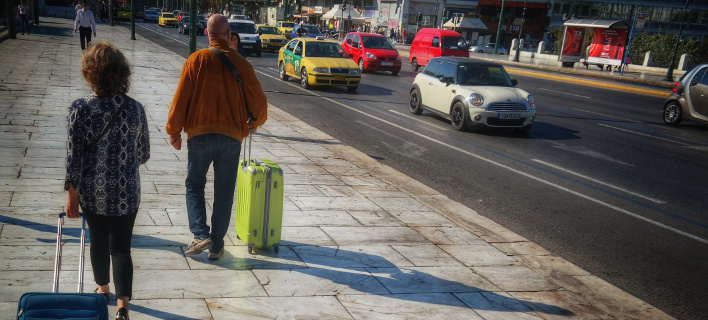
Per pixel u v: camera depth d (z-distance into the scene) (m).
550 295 4.45
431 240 5.43
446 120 14.15
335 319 3.72
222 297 3.89
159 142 8.66
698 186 8.80
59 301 2.62
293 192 6.65
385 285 4.32
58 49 22.91
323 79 18.19
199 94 4.17
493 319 3.93
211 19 4.25
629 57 38.69
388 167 8.56
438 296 4.21
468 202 7.25
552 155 10.54
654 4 73.94
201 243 4.34
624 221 6.85
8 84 12.95
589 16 73.00
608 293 4.62
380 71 27.81
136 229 5.02
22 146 7.61
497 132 12.80
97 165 3.08
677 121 15.31
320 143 9.84
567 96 21.20
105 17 64.25
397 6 68.81
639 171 9.62
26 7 29.69
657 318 4.25
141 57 23.00
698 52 39.75
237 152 4.35
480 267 4.87
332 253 4.87
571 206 7.34
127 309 3.22
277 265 4.52
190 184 4.42
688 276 5.31
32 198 5.57
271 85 19.02
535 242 5.94
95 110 3.03
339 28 71.88
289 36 49.41
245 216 4.68
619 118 16.30
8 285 3.76
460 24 56.59
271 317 3.67
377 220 5.88
